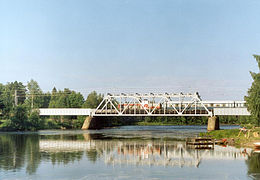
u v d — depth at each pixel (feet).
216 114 453.17
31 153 192.34
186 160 163.84
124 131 419.33
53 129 504.43
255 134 238.89
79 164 154.10
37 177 128.16
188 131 413.59
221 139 241.96
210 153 185.98
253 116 273.33
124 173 134.21
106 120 597.52
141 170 140.15
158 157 174.29
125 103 491.31
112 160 165.27
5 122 458.50
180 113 451.12
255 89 269.03
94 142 256.73
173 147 217.36
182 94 455.22
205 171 137.69
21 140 280.10
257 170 138.92
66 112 517.14
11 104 524.11
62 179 124.98
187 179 124.16
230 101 488.02
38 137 315.17
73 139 287.89
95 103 647.97
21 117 473.26
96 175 130.82
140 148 213.46
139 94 469.16
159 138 293.43
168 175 130.52
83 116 576.61
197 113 479.00
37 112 510.99
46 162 160.04
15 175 131.64
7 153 192.95
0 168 145.38
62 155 183.32
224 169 141.38
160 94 459.73
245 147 212.84
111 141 265.34
